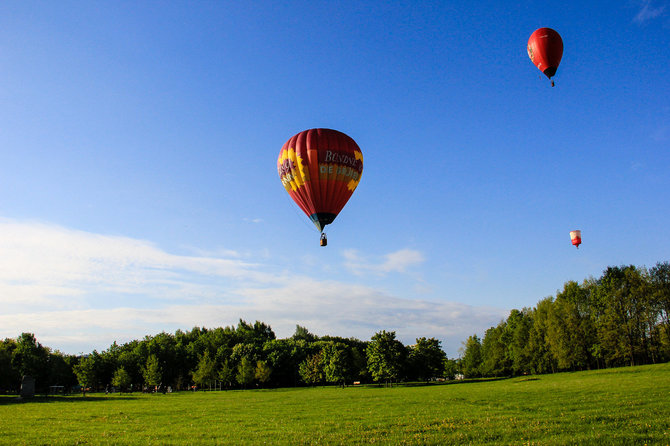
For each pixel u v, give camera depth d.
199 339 142.00
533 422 22.70
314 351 128.38
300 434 22.36
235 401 53.53
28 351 96.12
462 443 18.12
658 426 19.36
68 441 21.88
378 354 91.94
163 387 118.62
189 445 19.97
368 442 19.31
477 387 63.91
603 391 38.56
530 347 97.19
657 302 78.69
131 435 23.80
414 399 43.72
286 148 41.88
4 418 34.09
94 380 94.75
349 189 41.75
